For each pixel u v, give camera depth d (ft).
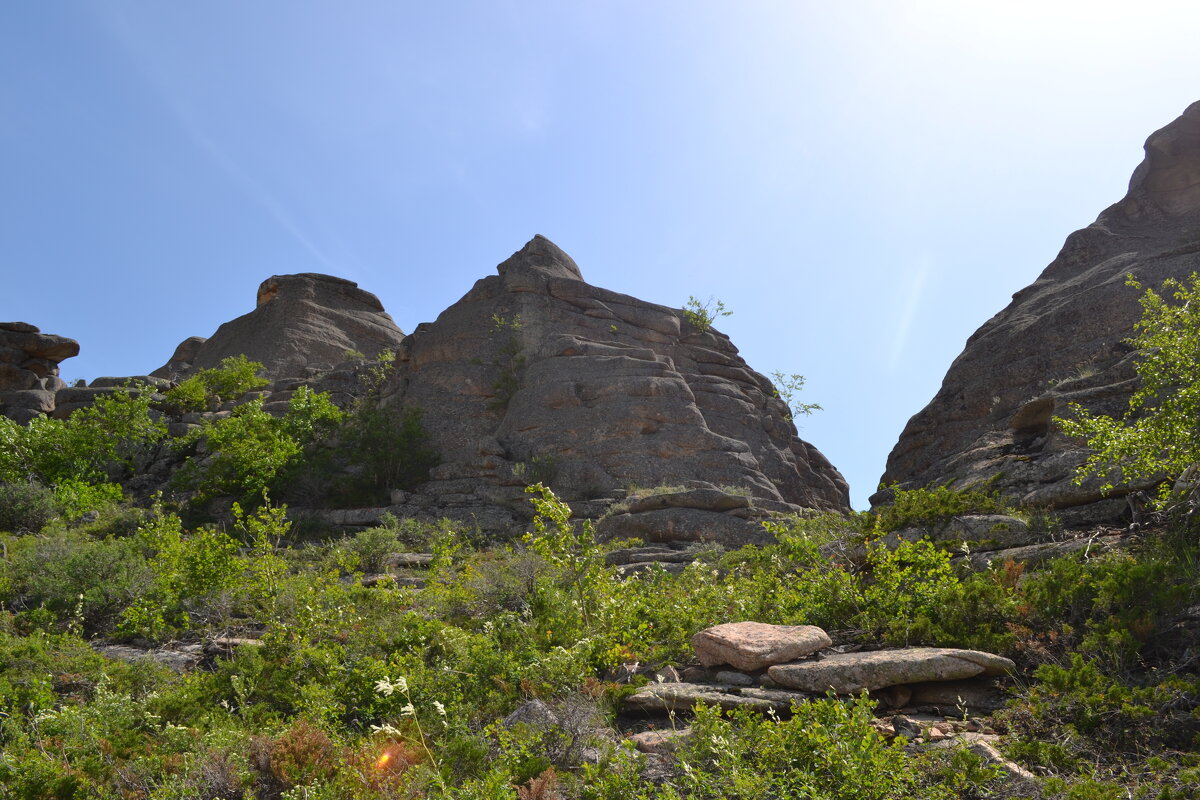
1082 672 18.58
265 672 25.31
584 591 31.42
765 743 16.69
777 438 101.81
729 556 43.80
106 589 35.78
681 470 81.76
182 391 108.37
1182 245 56.65
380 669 22.97
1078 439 37.01
